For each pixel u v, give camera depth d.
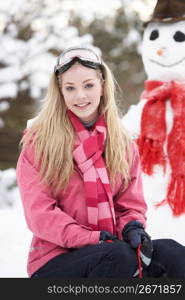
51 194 1.92
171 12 2.97
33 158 1.95
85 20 8.77
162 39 2.97
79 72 1.95
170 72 2.95
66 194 1.91
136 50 8.93
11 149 7.55
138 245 1.71
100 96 2.04
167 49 2.94
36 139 1.97
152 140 2.77
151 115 2.81
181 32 2.95
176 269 1.73
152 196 2.75
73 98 1.95
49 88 2.03
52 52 7.61
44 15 7.71
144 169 2.76
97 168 1.94
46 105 2.02
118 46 8.99
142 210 2.02
